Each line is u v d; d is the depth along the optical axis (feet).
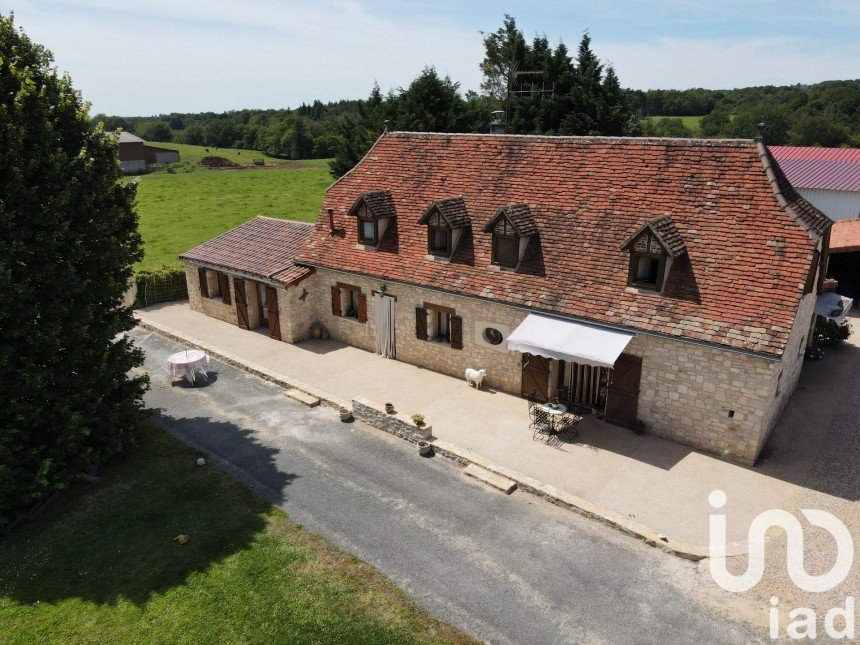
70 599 45.62
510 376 77.00
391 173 92.68
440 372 84.79
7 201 49.67
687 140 69.41
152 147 388.78
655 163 70.49
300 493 57.88
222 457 64.44
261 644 41.14
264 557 49.16
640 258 65.31
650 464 61.52
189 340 95.55
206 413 74.49
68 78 55.93
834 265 111.86
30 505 55.93
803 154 167.84
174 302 119.55
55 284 53.01
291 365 88.02
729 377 59.41
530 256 74.02
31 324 52.19
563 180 76.18
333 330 97.55
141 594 45.78
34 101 51.03
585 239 71.20
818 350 86.02
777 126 321.11
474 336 78.74
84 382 57.67
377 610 43.78
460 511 54.90
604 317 65.36
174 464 63.10
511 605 44.16
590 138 76.48
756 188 63.21
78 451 57.62
